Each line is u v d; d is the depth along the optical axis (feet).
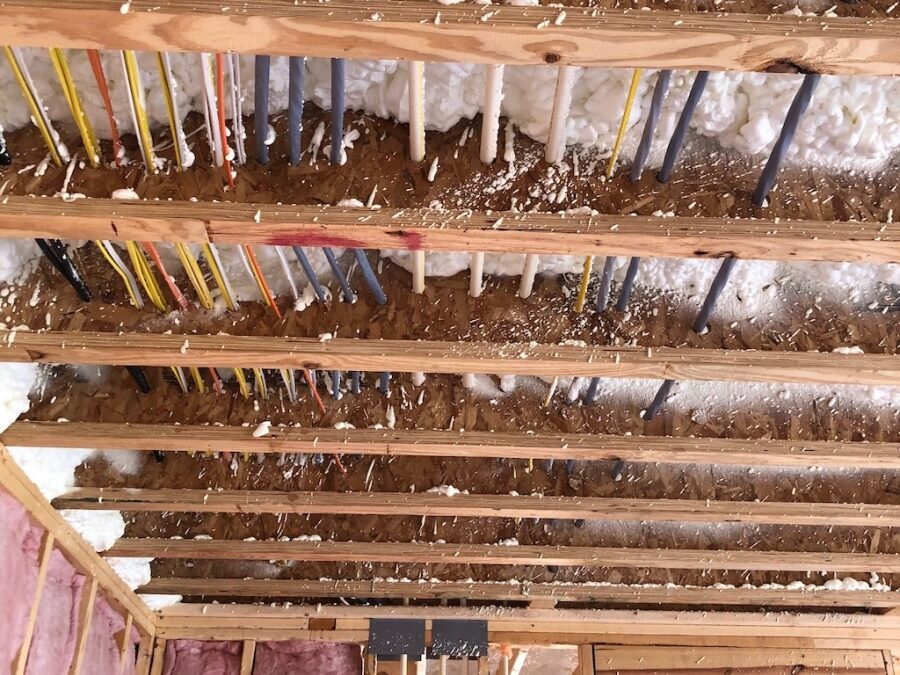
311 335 6.57
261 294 6.66
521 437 7.68
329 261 6.30
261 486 8.87
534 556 10.00
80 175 5.38
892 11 4.36
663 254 5.65
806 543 10.14
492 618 11.67
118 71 5.50
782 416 7.82
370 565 11.23
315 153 5.59
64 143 5.51
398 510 8.95
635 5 4.27
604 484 8.94
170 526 9.94
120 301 6.55
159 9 3.98
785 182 5.69
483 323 6.74
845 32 4.23
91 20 4.00
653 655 11.75
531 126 5.85
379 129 5.77
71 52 5.49
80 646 9.33
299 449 7.78
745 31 4.23
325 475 8.96
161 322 6.51
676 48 4.29
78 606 9.46
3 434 7.36
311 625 11.70
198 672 11.53
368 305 6.75
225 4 4.02
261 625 11.68
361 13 4.10
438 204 5.46
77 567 9.48
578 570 11.21
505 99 5.89
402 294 6.82
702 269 6.90
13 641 7.92
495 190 5.57
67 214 5.24
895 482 8.96
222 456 8.98
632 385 7.95
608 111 5.84
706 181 5.69
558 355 6.61
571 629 11.84
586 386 7.91
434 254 6.75
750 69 4.46
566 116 5.54
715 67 4.44
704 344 6.72
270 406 7.77
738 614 11.86
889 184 5.73
